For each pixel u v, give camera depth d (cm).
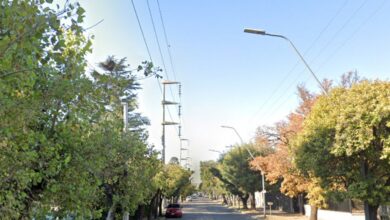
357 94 1706
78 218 786
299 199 5084
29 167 632
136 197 1745
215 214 5875
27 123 564
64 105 694
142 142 1795
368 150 1712
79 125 747
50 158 706
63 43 553
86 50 662
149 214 4025
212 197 17175
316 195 2806
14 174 553
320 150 1802
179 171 5972
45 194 734
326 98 1909
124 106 1703
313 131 1858
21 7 452
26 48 455
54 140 711
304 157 1908
